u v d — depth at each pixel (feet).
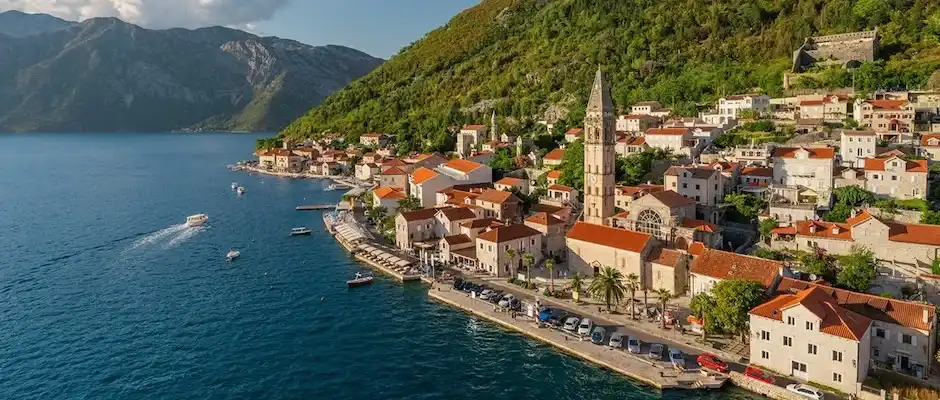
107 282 451.94
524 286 411.75
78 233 622.13
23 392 290.15
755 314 286.05
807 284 316.60
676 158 590.96
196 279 457.27
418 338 344.49
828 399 255.29
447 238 475.31
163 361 320.70
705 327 316.40
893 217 410.72
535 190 637.71
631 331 335.06
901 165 437.99
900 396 246.06
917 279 334.44
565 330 339.77
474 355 322.34
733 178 513.45
